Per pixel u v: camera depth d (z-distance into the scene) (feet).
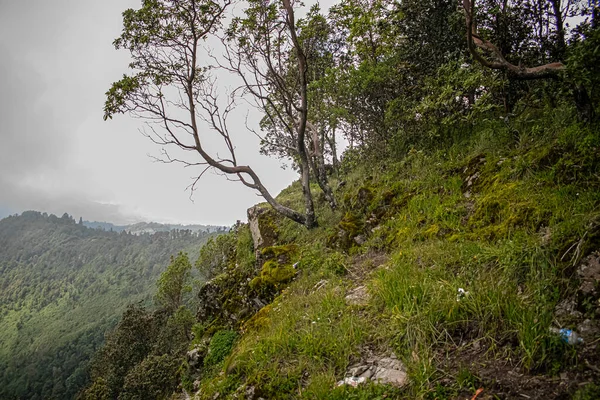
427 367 9.28
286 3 28.04
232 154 33.32
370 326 12.42
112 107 29.27
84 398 89.97
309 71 40.52
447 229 17.34
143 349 82.17
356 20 33.81
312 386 10.21
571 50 14.51
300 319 15.02
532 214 13.25
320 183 32.86
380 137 32.78
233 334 25.05
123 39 29.32
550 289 9.89
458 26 23.61
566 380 7.43
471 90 22.34
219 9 29.71
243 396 11.89
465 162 21.03
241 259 39.50
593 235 9.80
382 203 24.63
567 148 14.88
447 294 11.60
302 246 29.45
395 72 30.14
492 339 9.46
